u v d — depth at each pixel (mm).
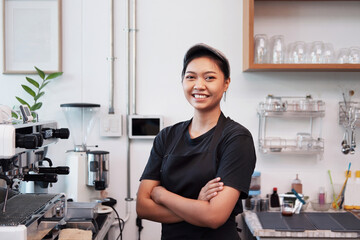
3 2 2320
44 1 2336
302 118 2402
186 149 1385
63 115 2371
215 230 1301
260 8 2375
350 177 2387
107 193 2357
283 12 2377
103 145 2377
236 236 1348
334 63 2205
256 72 2377
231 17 2367
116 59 2373
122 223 2365
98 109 2371
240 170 1274
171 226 1369
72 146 2369
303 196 2293
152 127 2342
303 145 2307
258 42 2238
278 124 2400
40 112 2361
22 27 2340
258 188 2334
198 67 1310
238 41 2371
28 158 1401
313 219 2062
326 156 2402
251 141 1327
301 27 2377
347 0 2373
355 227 1913
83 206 1727
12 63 2346
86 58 2365
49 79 2354
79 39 2363
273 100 2318
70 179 2068
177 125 1503
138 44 2375
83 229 1634
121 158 2387
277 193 2396
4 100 2365
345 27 2383
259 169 2406
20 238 1135
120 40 2373
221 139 1326
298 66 2145
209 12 2369
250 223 1994
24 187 1921
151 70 2381
